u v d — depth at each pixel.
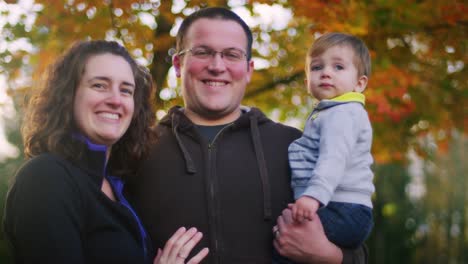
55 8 4.55
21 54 4.77
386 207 14.95
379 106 5.38
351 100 2.91
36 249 2.16
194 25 3.08
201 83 3.04
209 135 3.07
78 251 2.26
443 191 16.22
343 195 2.80
